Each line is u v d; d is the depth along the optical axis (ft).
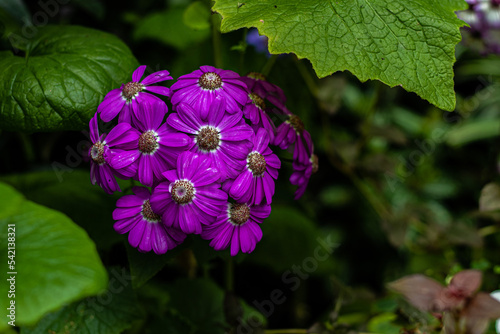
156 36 2.02
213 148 1.40
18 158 1.86
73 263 1.26
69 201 1.64
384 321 1.74
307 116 1.99
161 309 1.76
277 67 1.86
